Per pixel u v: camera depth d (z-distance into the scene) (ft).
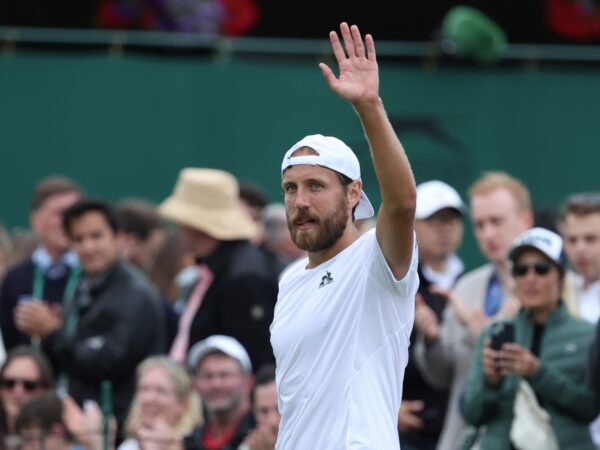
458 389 77.71
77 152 112.57
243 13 122.83
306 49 113.80
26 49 114.32
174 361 80.79
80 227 84.89
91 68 112.57
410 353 80.64
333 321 55.16
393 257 54.49
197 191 87.86
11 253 104.73
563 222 82.23
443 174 112.57
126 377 84.33
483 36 112.27
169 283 96.07
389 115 112.47
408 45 115.03
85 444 75.72
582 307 80.07
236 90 113.09
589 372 68.18
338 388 54.70
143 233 101.04
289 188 55.93
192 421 82.38
